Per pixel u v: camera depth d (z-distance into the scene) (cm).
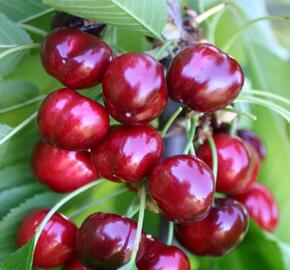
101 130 27
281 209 44
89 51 27
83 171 30
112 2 27
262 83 43
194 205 26
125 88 25
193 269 37
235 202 30
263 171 44
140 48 37
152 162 27
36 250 28
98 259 26
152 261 27
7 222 30
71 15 28
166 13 28
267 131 43
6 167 32
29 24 33
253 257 34
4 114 32
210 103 27
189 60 27
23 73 35
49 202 32
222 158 31
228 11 40
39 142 31
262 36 42
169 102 30
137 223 27
